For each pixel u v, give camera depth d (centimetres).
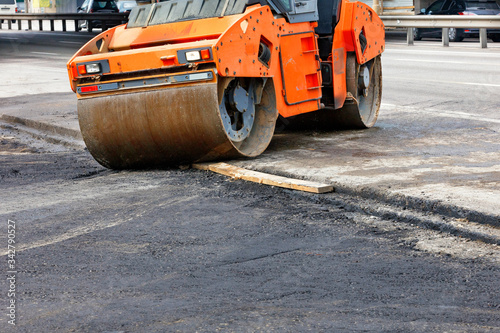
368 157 767
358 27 939
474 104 1160
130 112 745
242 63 740
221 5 786
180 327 376
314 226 559
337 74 921
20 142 1086
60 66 2197
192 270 467
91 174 806
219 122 720
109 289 436
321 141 891
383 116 1087
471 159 739
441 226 539
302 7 852
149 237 541
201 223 573
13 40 3553
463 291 421
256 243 520
